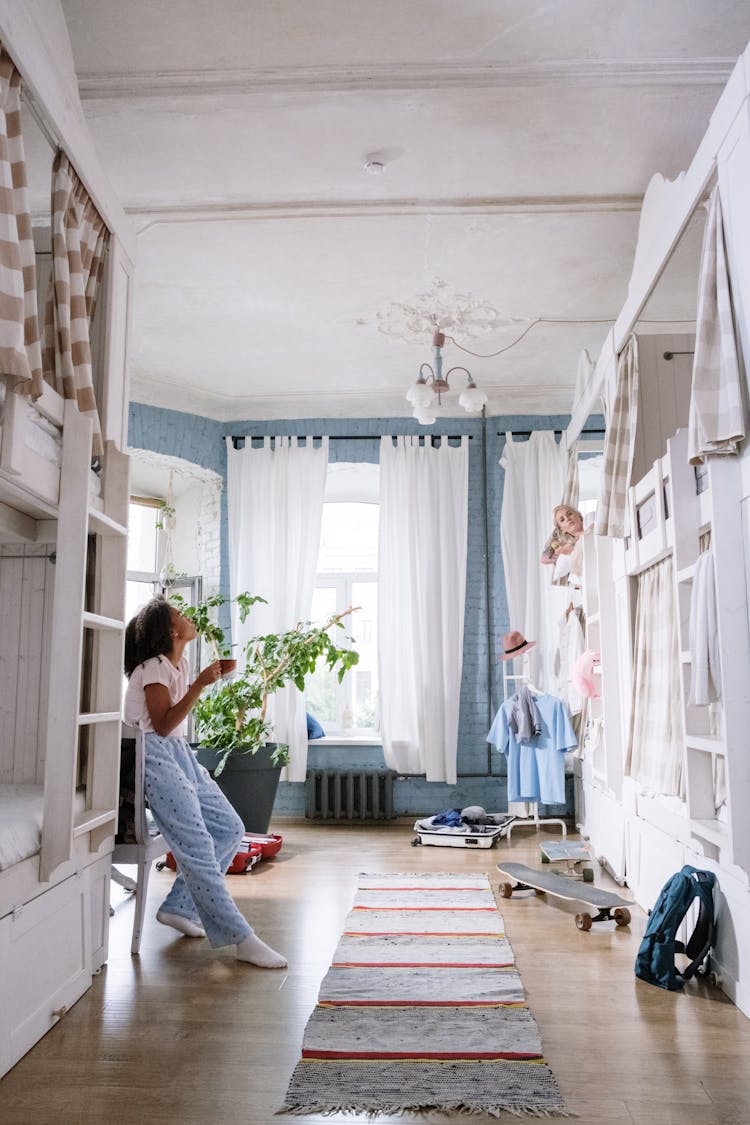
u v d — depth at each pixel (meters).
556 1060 2.23
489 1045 2.30
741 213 2.45
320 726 6.57
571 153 3.71
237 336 5.58
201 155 3.72
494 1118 1.93
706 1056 2.25
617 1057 2.25
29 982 2.33
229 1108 1.98
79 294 2.83
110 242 3.22
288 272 4.73
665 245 3.39
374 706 6.90
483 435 6.73
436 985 2.78
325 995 2.68
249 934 3.05
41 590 3.32
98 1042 2.36
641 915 3.71
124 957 3.13
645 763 3.72
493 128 3.55
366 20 3.00
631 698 3.97
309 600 6.48
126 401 3.39
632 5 2.94
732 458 2.58
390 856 5.11
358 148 3.68
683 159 3.75
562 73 3.24
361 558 7.08
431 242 4.42
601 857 4.79
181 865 3.07
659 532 3.39
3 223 2.12
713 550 2.64
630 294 3.99
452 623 6.40
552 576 5.75
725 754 2.50
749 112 2.38
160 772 3.13
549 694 5.72
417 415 5.06
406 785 6.40
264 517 6.59
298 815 6.41
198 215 4.15
